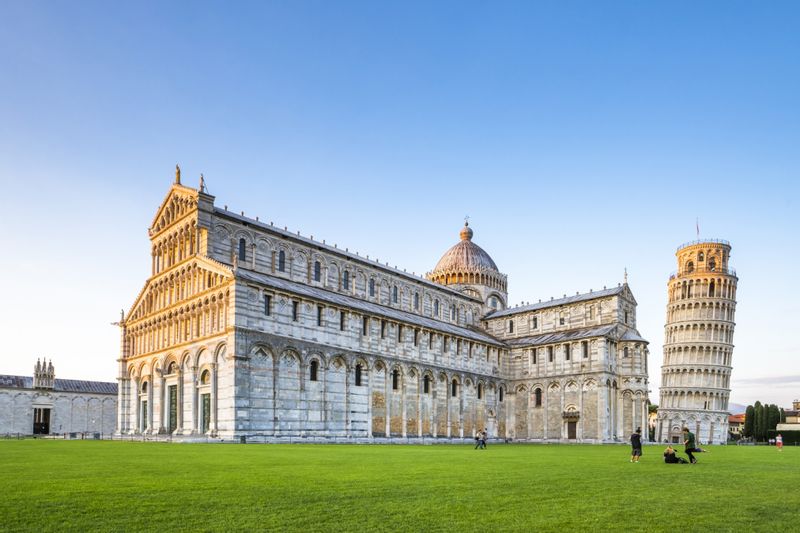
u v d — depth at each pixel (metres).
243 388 75.62
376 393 94.19
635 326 122.12
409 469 34.88
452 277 144.75
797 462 46.31
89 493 23.25
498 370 123.19
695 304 168.88
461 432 110.50
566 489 26.64
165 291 95.94
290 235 101.00
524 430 121.25
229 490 24.45
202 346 82.25
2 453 45.78
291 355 82.38
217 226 90.62
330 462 39.31
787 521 19.97
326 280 106.06
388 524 18.53
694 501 23.67
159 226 100.88
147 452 48.22
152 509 20.19
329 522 18.66
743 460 48.66
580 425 112.38
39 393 133.62
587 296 122.94
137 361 100.88
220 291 80.06
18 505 20.64
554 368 118.38
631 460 46.47
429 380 105.44
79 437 112.75
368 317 94.94
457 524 18.67
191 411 83.94
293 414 80.94
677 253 177.50
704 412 162.75
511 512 20.72
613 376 112.62
